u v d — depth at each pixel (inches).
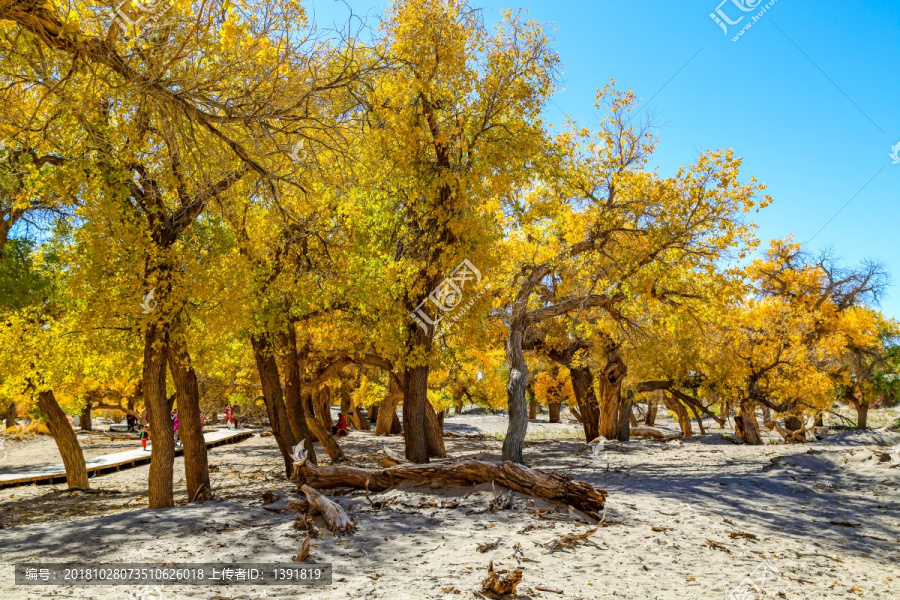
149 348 457.7
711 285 670.5
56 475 758.5
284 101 334.3
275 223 519.5
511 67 604.7
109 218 384.2
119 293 415.8
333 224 566.9
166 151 390.9
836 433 1109.1
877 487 499.5
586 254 745.0
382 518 346.9
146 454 1011.3
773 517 395.5
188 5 285.7
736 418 1032.8
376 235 615.2
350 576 241.3
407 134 593.0
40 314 592.1
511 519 345.4
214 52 312.5
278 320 561.6
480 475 402.0
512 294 746.2
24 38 283.3
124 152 378.0
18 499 624.4
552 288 823.7
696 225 660.1
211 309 443.8
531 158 626.8
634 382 1032.8
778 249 1307.8
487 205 657.0
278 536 307.6
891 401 1828.2
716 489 493.0
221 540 300.2
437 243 624.7
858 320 1256.8
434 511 366.0
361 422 1678.2
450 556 272.2
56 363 600.4
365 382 1277.1
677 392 1055.0
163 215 439.2
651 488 497.0
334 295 599.5
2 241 495.8
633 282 689.6
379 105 569.6
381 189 625.0
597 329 970.7
